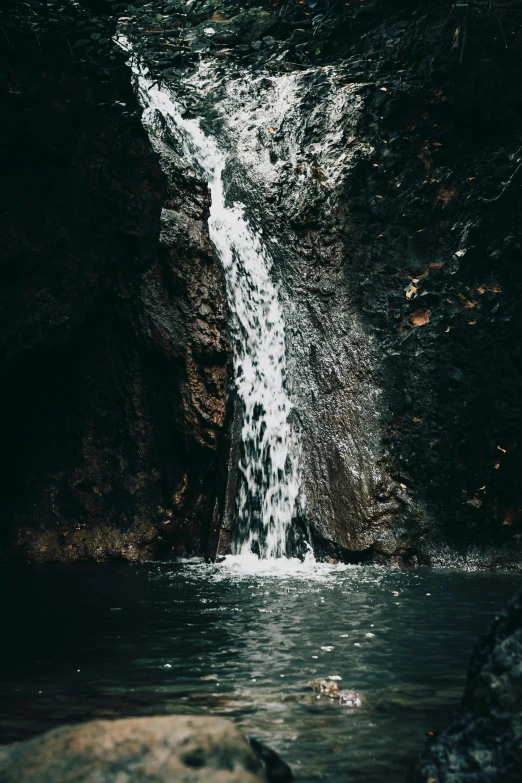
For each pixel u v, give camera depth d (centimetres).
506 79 1362
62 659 551
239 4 1828
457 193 1340
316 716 429
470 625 665
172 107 1559
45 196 1095
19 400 1154
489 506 1158
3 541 1128
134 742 303
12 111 1054
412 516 1149
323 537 1145
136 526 1159
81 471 1176
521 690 334
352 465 1182
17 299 1080
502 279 1259
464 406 1197
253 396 1282
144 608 745
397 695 466
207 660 547
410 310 1277
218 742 303
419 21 1506
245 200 1441
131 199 1184
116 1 1278
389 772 354
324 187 1384
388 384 1234
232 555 1167
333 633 632
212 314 1230
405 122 1415
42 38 1088
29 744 311
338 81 1511
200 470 1201
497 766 328
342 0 1723
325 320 1304
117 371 1211
